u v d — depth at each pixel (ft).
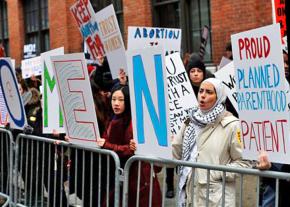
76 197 16.55
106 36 20.72
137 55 13.19
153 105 12.98
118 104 15.89
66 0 50.39
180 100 17.94
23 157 19.54
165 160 13.05
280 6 16.94
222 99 14.17
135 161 14.26
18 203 19.81
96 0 46.47
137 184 14.32
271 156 10.59
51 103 17.75
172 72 18.02
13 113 19.85
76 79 15.35
